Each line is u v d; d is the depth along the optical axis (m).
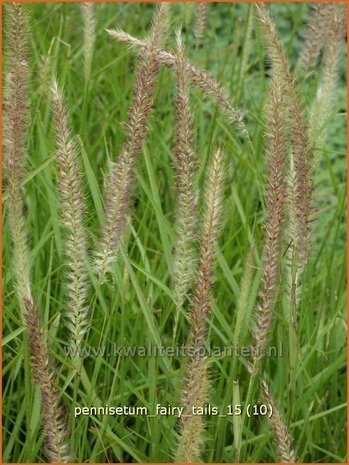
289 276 0.57
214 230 0.50
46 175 0.62
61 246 0.61
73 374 0.54
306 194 0.54
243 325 0.58
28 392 0.55
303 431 0.60
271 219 0.52
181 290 0.56
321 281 0.69
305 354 0.65
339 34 0.66
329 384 0.69
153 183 0.60
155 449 0.57
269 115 0.52
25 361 0.55
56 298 0.68
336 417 0.66
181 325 0.65
